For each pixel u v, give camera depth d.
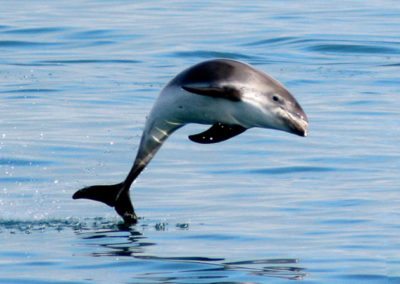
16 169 52.75
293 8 128.38
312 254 35.47
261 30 106.69
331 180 49.81
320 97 74.31
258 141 59.91
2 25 108.75
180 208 44.16
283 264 34.06
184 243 37.56
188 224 41.03
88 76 82.38
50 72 84.25
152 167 53.03
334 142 59.56
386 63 89.50
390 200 45.03
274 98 34.41
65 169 52.91
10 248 36.91
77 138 60.22
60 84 78.69
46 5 129.25
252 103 34.22
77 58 91.31
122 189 40.59
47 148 57.56
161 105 36.44
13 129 62.62
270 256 35.31
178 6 129.00
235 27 109.06
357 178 50.22
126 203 40.97
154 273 32.97
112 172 52.38
